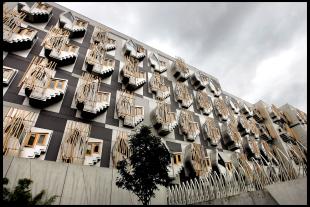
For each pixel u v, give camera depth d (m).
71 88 19.02
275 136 34.19
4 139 12.66
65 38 20.72
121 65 24.81
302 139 35.78
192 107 28.62
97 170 14.29
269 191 7.88
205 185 11.18
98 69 21.17
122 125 19.53
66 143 15.16
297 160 9.08
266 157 29.06
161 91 25.19
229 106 35.12
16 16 18.81
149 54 29.97
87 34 25.06
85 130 16.52
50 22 22.70
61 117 16.80
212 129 26.50
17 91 16.11
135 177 11.75
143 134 13.21
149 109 23.30
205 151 24.39
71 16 24.14
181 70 29.97
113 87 22.02
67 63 20.25
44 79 16.92
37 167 12.30
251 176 9.99
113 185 14.29
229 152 27.14
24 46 18.53
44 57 19.23
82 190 12.99
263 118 37.94
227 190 10.21
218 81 37.94
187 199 12.26
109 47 25.11
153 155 12.04
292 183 7.44
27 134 14.05
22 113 14.68
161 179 12.27
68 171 13.20
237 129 31.09
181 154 20.56
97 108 18.30
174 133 23.14
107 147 17.42
